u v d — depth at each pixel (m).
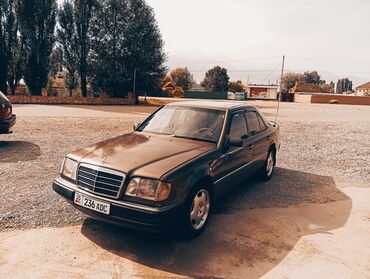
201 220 3.96
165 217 3.25
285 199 5.37
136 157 3.70
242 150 4.89
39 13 29.20
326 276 3.22
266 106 40.12
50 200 4.76
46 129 11.49
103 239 3.72
